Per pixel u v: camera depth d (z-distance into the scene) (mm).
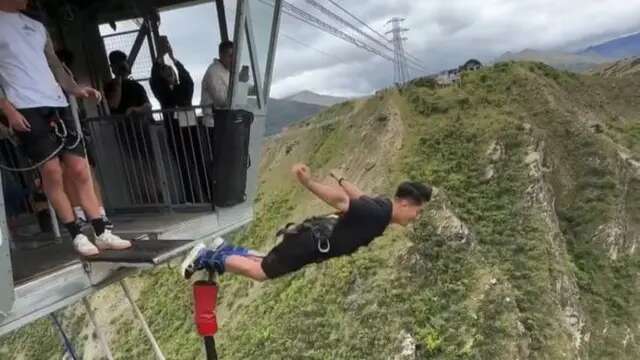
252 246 69062
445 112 66875
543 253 52125
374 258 50031
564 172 65438
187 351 51969
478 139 62000
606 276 58438
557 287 50406
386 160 64375
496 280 47375
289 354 46875
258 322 52469
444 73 76562
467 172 59688
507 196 57250
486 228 54625
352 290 48875
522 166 59250
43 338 63062
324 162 74188
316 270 52656
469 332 44344
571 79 81250
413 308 46094
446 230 51312
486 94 69250
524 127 62281
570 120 68438
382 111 70500
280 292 54000
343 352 45000
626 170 65875
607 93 82812
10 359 64125
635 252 61062
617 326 53969
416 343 43938
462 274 48656
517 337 44438
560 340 46969
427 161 61688
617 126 74875
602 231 61094
